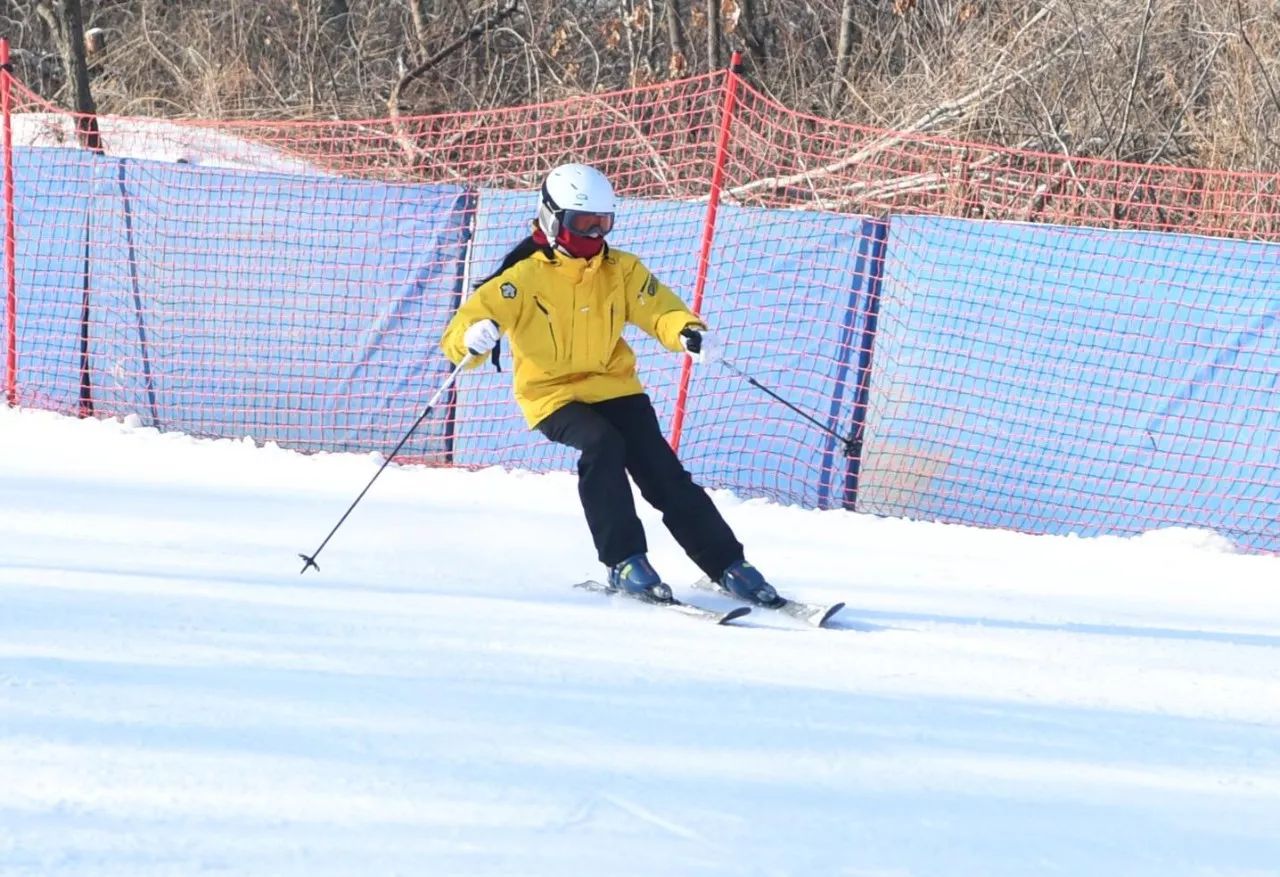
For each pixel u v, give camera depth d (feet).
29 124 93.25
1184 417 66.13
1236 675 39.19
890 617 45.03
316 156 101.50
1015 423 68.44
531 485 68.49
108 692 30.32
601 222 43.80
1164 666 39.81
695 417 72.43
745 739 29.55
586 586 46.65
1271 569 59.41
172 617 38.19
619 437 45.01
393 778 25.70
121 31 165.37
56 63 169.78
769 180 96.63
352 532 54.95
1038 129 117.80
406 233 76.69
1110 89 119.65
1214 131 111.14
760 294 71.67
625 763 27.37
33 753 26.16
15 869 21.18
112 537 51.19
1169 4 120.57
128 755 26.27
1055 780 28.14
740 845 23.47
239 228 79.10
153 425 81.05
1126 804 26.86
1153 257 66.28
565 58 157.89
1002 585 52.95
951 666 38.17
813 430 70.85
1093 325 67.15
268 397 79.25
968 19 130.52
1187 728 32.94
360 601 42.04
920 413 69.67
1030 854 23.88
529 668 34.73
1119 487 67.00
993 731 31.50
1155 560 59.98
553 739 28.63
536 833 23.48
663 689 33.37
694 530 45.03
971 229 68.85
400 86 143.74
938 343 69.31
